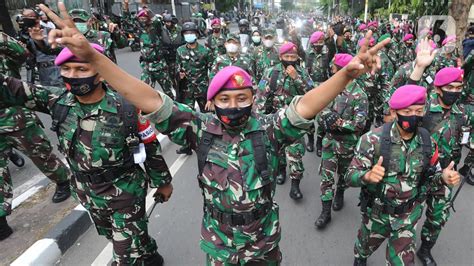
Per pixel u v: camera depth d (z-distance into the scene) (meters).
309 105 1.76
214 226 2.06
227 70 1.77
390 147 2.39
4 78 2.37
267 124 1.96
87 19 5.41
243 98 1.78
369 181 2.31
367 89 5.57
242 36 9.26
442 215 2.90
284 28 9.70
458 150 3.42
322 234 3.64
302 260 3.24
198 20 18.38
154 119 1.84
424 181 2.44
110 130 2.28
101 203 2.41
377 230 2.63
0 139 3.34
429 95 3.35
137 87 1.75
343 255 3.31
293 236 3.61
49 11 1.50
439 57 5.91
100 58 1.64
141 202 2.55
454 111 3.27
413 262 2.51
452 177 2.38
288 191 4.59
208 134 1.94
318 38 6.20
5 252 3.16
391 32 13.36
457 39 7.85
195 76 6.48
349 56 3.80
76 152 2.33
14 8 17.27
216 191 1.94
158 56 7.40
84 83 2.10
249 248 2.03
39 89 2.41
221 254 2.03
